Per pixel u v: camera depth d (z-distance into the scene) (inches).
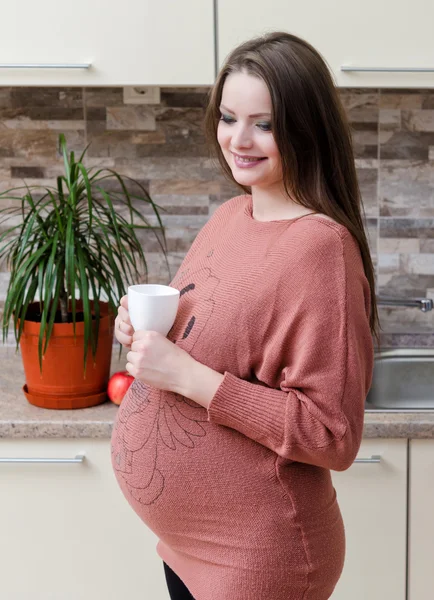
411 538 77.6
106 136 95.3
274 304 49.6
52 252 75.6
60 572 79.6
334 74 79.9
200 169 96.0
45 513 78.5
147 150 95.6
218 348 51.5
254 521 51.9
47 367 79.1
